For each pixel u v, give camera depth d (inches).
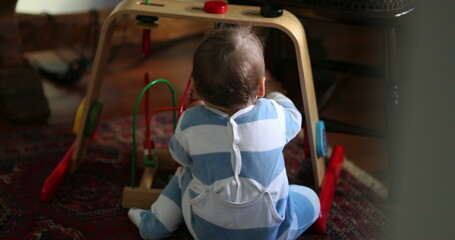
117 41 80.7
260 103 42.8
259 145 41.6
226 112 42.3
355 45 88.4
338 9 48.7
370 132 56.2
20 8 73.8
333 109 71.4
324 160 56.1
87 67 79.5
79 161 57.0
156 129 65.5
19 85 65.0
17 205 51.3
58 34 76.7
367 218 51.5
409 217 30.2
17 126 65.6
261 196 41.5
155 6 47.8
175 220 46.7
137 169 58.1
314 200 47.5
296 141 64.1
